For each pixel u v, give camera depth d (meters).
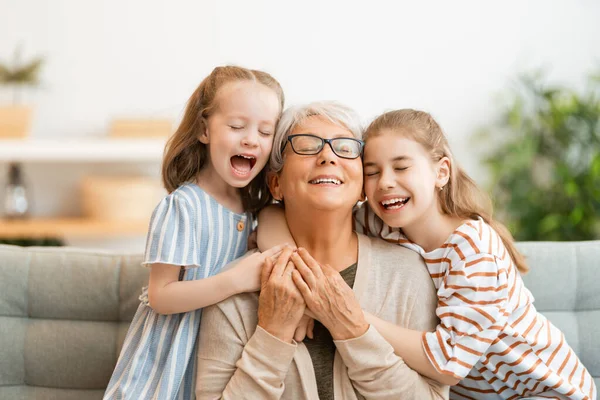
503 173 3.56
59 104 3.55
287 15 3.63
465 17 3.69
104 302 1.50
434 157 1.29
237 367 1.20
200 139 1.30
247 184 1.34
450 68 3.70
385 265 1.29
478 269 1.23
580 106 3.37
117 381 1.27
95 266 1.52
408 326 1.25
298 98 3.66
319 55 3.66
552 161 3.51
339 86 3.68
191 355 1.30
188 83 3.61
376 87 3.69
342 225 1.27
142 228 3.20
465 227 1.28
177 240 1.21
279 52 3.64
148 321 1.27
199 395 1.22
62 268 1.52
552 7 3.71
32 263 1.52
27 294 1.51
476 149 3.71
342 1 3.65
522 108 3.61
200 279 1.25
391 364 1.17
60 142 3.13
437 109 3.71
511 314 1.31
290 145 1.25
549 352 1.34
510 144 3.53
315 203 1.21
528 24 3.71
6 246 1.55
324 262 1.30
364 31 3.67
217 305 1.24
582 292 1.56
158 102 3.60
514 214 3.49
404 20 3.68
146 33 3.58
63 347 1.49
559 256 1.57
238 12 3.61
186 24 3.59
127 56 3.57
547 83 3.71
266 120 1.27
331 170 1.21
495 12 3.70
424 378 1.22
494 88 3.71
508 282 1.28
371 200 1.29
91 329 1.50
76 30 3.54
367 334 1.16
